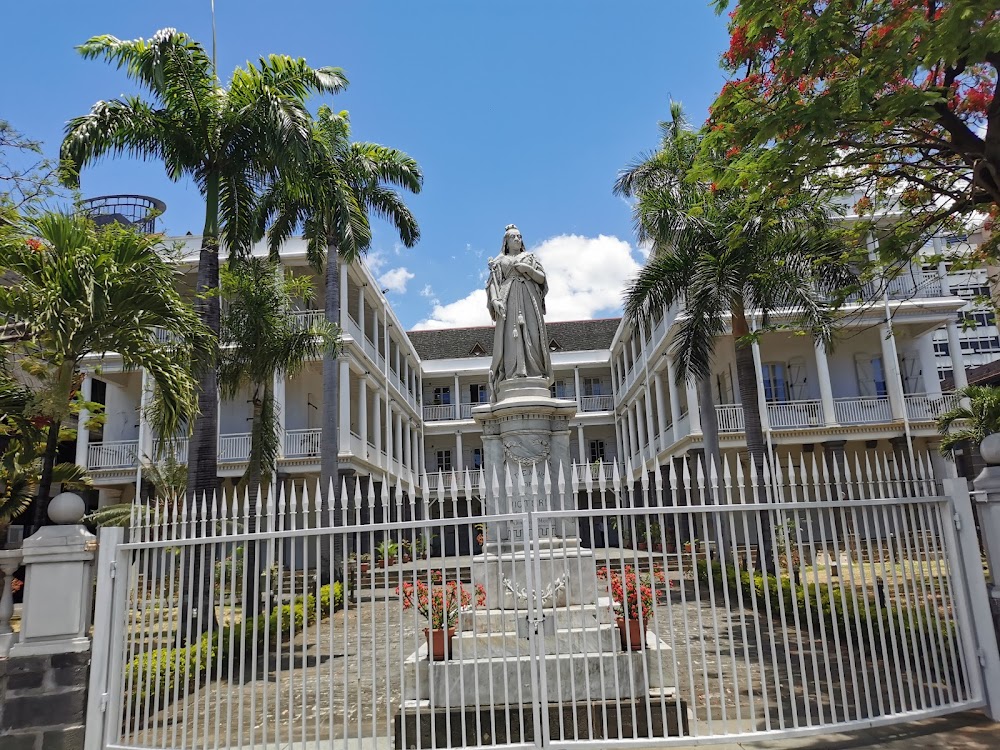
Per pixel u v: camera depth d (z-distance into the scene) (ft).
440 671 17.88
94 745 16.79
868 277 32.73
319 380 81.46
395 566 50.06
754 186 25.55
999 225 29.63
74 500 18.10
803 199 30.53
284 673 26.63
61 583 17.52
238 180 39.42
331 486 16.99
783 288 39.68
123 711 18.93
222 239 41.55
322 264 55.88
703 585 45.06
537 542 16.55
